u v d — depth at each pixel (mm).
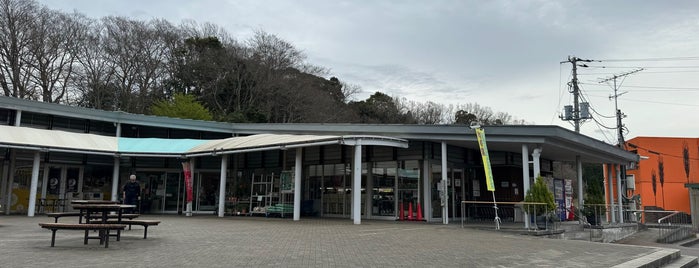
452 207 19844
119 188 22875
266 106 42594
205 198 23688
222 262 7227
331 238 11242
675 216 21219
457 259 8117
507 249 9805
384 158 19578
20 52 35062
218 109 42062
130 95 40625
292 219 18688
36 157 18484
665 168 37156
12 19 34375
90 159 22281
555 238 14055
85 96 39500
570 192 23297
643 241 17266
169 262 7141
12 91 34781
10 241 9672
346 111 49250
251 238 10945
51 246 8836
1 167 19953
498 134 16562
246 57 43000
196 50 43188
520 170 21297
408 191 18812
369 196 19766
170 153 20969
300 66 46406
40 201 20703
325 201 21234
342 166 20812
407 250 9227
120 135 23844
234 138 22000
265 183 21609
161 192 23359
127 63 40469
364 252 8812
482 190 21172
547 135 15727
